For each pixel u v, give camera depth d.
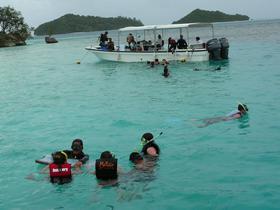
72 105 20.05
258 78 23.73
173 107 18.05
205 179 9.94
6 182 10.57
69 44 92.50
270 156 11.27
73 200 9.15
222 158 11.33
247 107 16.92
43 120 17.38
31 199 9.43
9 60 53.22
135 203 8.83
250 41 56.91
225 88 21.50
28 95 23.88
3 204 9.30
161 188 9.46
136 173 10.37
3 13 109.50
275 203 8.55
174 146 12.59
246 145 12.31
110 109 18.50
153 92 21.84
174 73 27.91
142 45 34.66
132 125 15.53
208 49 32.31
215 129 14.16
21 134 15.37
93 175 10.32
